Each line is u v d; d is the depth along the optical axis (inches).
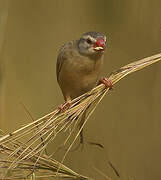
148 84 507.5
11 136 286.0
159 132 490.3
